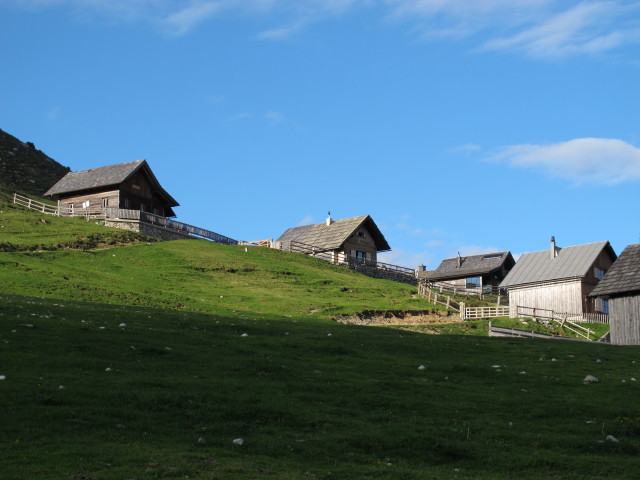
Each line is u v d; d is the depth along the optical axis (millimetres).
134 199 107812
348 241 119062
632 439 27484
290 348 38562
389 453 24344
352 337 43938
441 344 44031
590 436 27281
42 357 30578
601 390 33562
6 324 35062
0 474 19141
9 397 25141
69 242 87500
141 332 37906
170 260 86938
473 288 115062
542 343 47281
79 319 40156
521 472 23438
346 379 32750
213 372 31719
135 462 21000
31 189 135875
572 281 87875
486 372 36312
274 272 90250
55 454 20984
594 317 81688
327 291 84062
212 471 20844
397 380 33625
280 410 27062
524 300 91625
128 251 89125
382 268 117500
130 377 29281
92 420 24203
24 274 66562
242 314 63375
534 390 33406
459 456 24641
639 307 58906
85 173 111000
